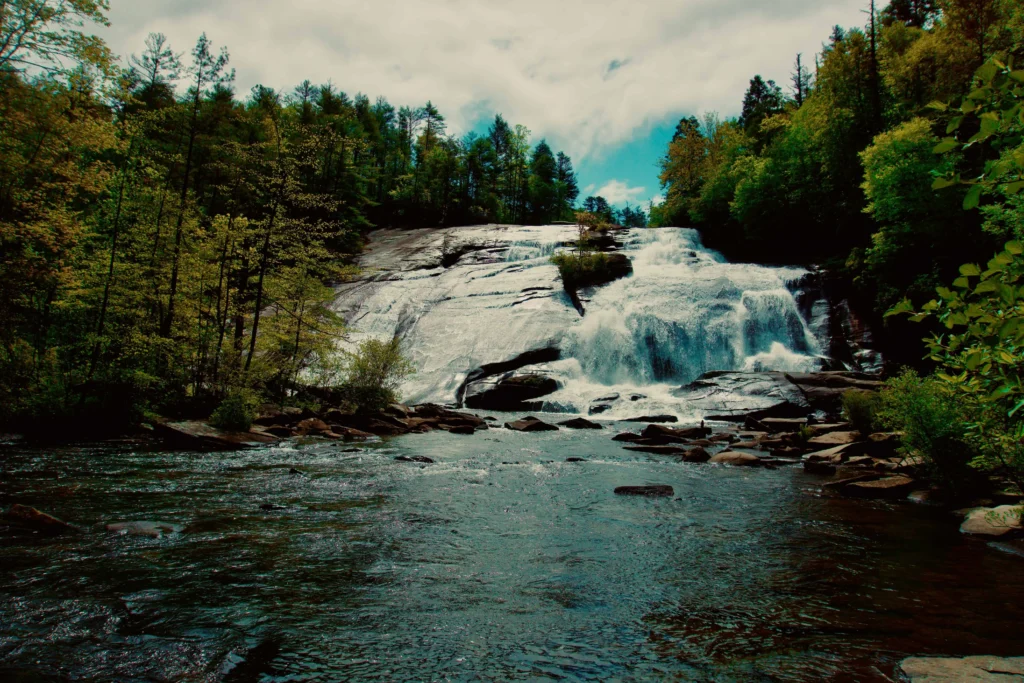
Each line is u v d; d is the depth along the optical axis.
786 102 74.31
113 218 19.14
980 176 2.51
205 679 3.83
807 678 3.91
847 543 7.39
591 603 5.32
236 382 19.03
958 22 34.50
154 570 5.83
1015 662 4.00
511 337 32.19
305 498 9.23
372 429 18.77
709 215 53.09
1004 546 7.23
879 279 29.03
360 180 69.44
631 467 13.04
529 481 11.15
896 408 11.23
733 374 25.81
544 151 110.81
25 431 15.17
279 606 5.07
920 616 5.05
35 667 3.91
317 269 24.42
